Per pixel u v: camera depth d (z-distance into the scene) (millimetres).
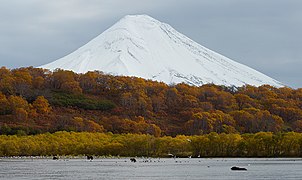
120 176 181500
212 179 170375
